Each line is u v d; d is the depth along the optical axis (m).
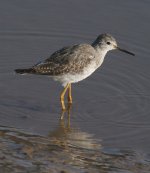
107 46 19.00
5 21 23.22
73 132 16.70
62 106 18.22
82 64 18.17
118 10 23.91
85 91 19.39
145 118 17.67
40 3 24.19
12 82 19.72
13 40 22.47
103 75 20.31
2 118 17.27
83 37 22.81
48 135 16.31
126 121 17.45
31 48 22.02
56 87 19.66
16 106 18.16
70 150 15.23
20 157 14.28
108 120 17.53
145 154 15.45
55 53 18.41
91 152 15.26
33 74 18.52
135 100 18.73
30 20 23.45
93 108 18.30
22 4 24.05
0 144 15.04
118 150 15.59
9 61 20.98
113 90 19.44
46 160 14.29
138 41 22.28
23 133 16.20
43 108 18.20
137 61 21.22
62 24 23.41
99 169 14.13
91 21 23.50
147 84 19.75
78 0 24.14
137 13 23.67
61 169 13.85
